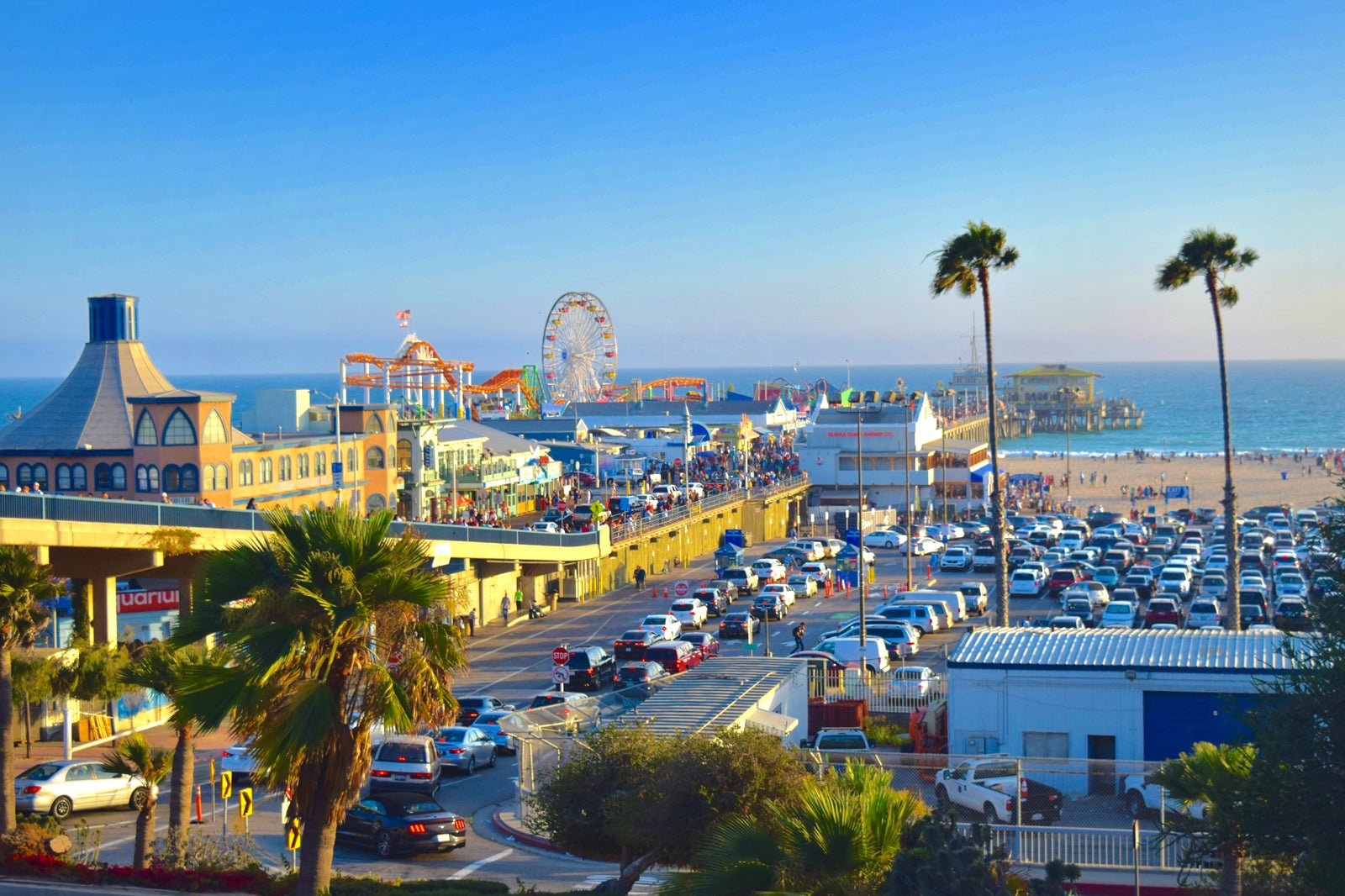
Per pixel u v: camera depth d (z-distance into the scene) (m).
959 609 65.88
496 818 33.12
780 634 64.06
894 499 122.69
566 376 141.50
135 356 69.94
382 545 19.36
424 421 83.81
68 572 41.56
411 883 23.50
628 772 23.78
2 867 23.17
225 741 41.38
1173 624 61.94
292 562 18.91
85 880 22.62
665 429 138.62
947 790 30.48
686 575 86.50
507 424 125.19
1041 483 146.88
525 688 51.03
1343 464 180.12
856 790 19.48
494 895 22.72
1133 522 110.94
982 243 53.53
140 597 46.41
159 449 61.06
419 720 19.89
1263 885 20.44
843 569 78.94
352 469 75.31
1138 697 33.84
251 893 22.19
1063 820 28.86
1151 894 24.61
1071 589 69.06
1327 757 18.48
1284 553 82.81
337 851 30.14
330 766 18.70
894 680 42.06
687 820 21.62
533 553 67.56
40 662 27.16
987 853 16.56
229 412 63.31
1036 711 34.56
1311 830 18.27
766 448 132.62
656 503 95.69
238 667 18.30
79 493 62.12
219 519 43.84
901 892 15.48
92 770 32.53
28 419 66.69
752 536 106.94
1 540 36.38
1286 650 21.17
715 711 33.41
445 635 19.67
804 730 39.72
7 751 24.91
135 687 28.38
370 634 19.22
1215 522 115.19
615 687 49.38
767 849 17.98
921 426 127.44
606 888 23.53
